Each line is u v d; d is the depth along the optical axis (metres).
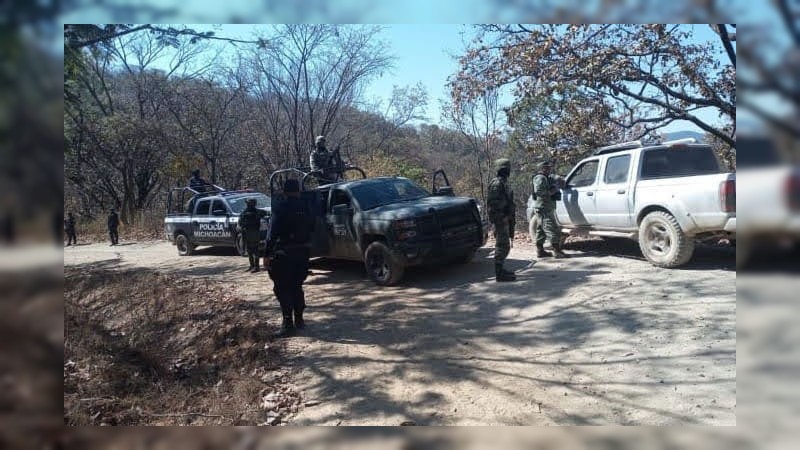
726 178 6.80
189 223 13.82
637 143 8.44
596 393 4.16
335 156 12.24
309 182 15.08
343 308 7.23
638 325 5.45
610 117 10.36
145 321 7.26
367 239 8.55
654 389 4.11
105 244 18.62
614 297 6.44
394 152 25.16
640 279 7.09
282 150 24.27
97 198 27.34
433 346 5.53
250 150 25.53
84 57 5.80
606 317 5.79
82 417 4.20
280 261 6.26
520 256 9.59
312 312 7.19
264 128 24.84
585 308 6.16
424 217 8.00
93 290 9.33
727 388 3.98
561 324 5.75
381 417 4.12
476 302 6.89
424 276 8.64
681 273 7.20
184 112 24.88
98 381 5.08
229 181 26.20
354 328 6.36
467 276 8.34
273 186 11.34
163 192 28.67
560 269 8.20
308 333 6.31
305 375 5.12
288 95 22.88
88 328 6.59
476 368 4.87
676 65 8.60
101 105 21.97
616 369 4.54
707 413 3.65
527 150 12.27
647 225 7.76
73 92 6.36
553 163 11.42
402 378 4.82
